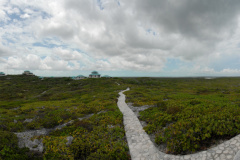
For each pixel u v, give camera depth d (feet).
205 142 32.37
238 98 84.12
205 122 38.52
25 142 37.06
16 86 244.83
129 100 105.09
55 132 45.27
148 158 30.55
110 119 56.70
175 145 32.19
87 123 51.01
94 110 75.25
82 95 161.79
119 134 42.93
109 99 112.06
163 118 50.37
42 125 52.26
